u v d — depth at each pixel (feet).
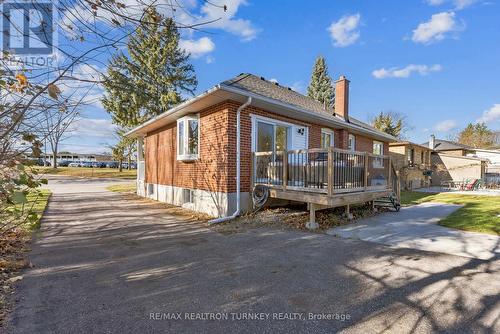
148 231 21.21
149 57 60.29
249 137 27.96
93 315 9.10
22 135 9.71
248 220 24.66
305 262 14.35
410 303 9.96
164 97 62.54
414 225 23.34
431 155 89.45
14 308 9.45
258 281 11.96
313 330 8.34
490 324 8.59
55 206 33.88
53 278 12.10
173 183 36.50
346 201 22.47
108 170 122.52
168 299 10.28
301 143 34.88
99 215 28.07
